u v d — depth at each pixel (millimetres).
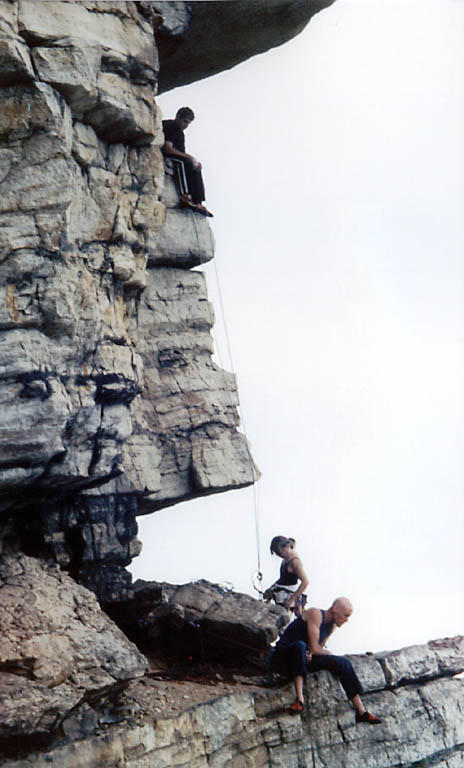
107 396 15648
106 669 13820
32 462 14328
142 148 16094
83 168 15125
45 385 14281
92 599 15023
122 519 17125
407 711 17484
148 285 18500
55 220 14219
